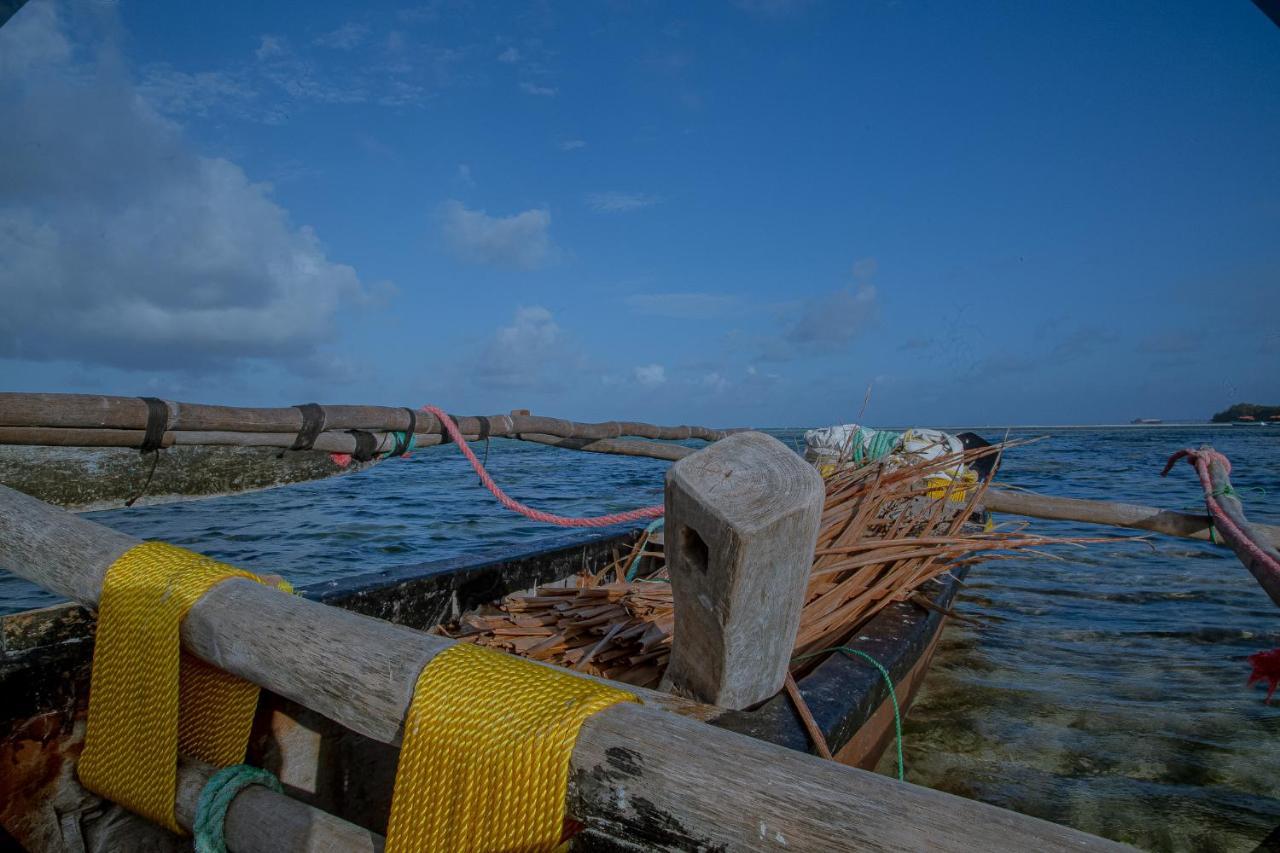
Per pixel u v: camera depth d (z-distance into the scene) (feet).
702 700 6.63
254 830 5.56
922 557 12.41
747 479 5.98
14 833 6.17
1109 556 27.96
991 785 10.99
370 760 8.38
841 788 3.32
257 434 12.56
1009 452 87.45
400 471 62.75
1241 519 16.06
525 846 3.96
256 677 5.35
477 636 10.02
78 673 6.53
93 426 10.46
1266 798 10.59
